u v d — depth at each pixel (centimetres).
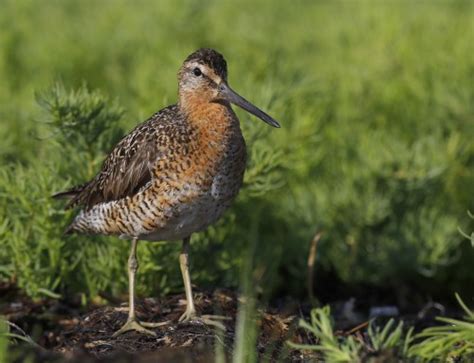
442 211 1466
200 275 1223
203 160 1018
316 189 1445
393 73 1731
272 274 1300
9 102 1673
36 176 1200
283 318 1032
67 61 1934
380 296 1385
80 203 1110
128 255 1193
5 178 1188
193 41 1978
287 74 1652
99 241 1216
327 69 1791
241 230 1350
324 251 1405
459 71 1705
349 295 1382
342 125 1623
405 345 837
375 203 1397
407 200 1440
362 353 825
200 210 1033
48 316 1170
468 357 889
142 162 1030
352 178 1446
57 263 1191
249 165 1235
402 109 1680
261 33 1964
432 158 1444
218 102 1045
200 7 2116
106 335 1010
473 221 1488
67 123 1155
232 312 1067
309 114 1490
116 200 1055
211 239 1248
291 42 1978
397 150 1429
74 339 1016
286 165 1391
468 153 1552
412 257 1383
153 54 1873
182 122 1033
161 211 1027
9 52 1956
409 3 2195
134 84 1684
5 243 1176
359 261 1412
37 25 2198
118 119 1215
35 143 1416
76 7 2409
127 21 2125
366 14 1941
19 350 909
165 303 1095
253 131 1248
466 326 865
